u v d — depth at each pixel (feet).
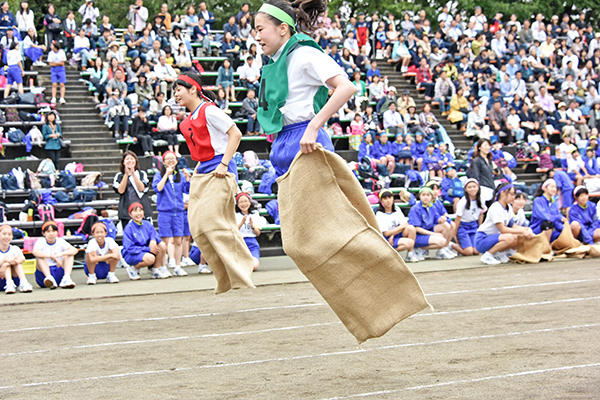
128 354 21.66
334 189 15.39
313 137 15.08
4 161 61.87
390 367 18.78
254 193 63.52
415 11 131.95
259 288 36.88
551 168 75.72
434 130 76.48
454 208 64.59
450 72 85.56
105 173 64.08
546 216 47.67
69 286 40.68
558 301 28.68
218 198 24.35
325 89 15.89
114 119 67.36
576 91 89.15
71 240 54.54
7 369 20.30
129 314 29.91
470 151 73.26
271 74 15.90
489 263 44.70
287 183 15.64
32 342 24.35
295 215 15.39
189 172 49.39
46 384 18.34
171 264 46.37
